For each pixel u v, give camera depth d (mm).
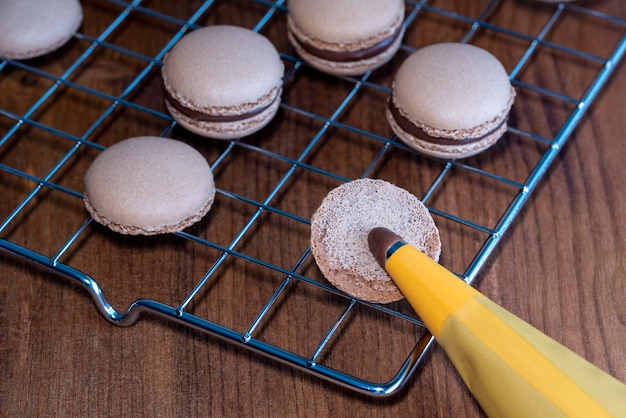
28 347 449
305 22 488
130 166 454
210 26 496
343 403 441
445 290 398
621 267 468
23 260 464
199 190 455
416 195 483
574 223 477
